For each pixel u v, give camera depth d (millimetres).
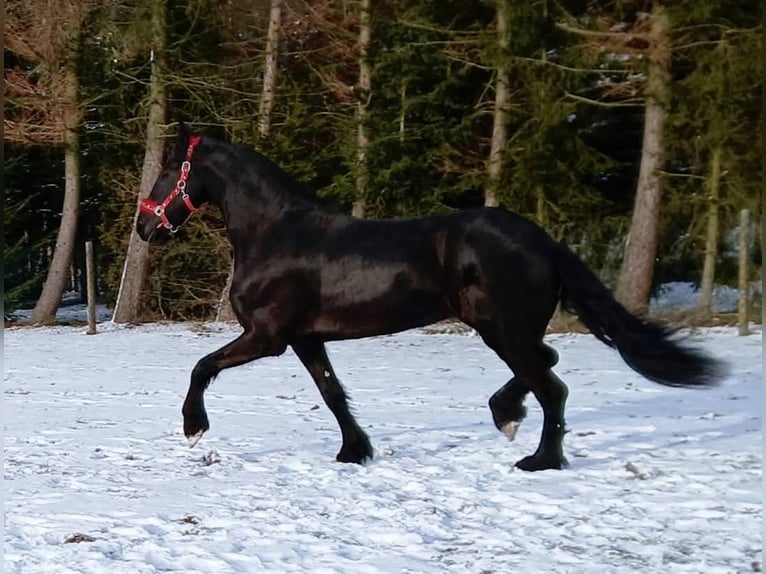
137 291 21156
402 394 9969
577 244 19484
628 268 17297
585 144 19641
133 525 5254
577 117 19312
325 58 21016
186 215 6961
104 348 15547
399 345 15109
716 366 6020
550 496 5750
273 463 6812
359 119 19750
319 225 6531
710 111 16688
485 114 19844
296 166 20109
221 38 21344
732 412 8539
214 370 6719
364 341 15742
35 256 25641
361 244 6387
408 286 6258
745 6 16656
